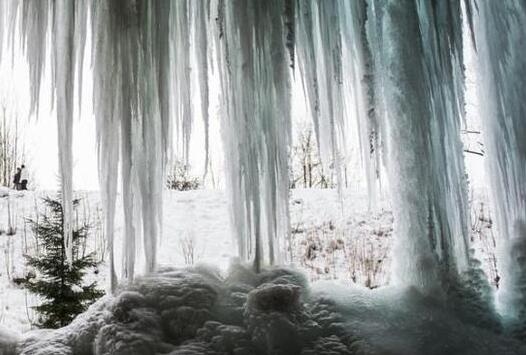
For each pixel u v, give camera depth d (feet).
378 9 12.05
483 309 10.84
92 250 24.29
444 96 11.71
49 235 16.97
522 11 12.32
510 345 10.12
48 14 11.93
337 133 12.44
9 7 12.37
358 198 29.84
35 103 11.79
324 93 12.62
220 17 11.56
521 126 12.00
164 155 11.62
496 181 12.30
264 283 10.69
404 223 11.48
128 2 11.57
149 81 11.59
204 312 10.08
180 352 9.28
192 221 27.81
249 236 11.46
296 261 23.07
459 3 12.00
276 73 11.56
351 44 12.50
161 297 10.25
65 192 11.27
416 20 11.69
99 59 11.51
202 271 11.28
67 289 16.70
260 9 11.71
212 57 12.50
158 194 11.68
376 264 22.41
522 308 11.08
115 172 11.24
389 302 10.64
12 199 30.94
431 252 11.09
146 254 11.23
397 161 11.61
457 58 12.12
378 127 11.81
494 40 12.19
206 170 11.78
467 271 11.33
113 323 9.78
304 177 41.42
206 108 11.86
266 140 11.48
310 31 11.85
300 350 9.55
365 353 9.29
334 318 10.02
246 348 9.49
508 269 11.68
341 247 24.32
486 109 12.46
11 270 23.43
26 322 19.07
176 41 12.19
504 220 12.12
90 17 11.75
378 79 11.92
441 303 10.75
